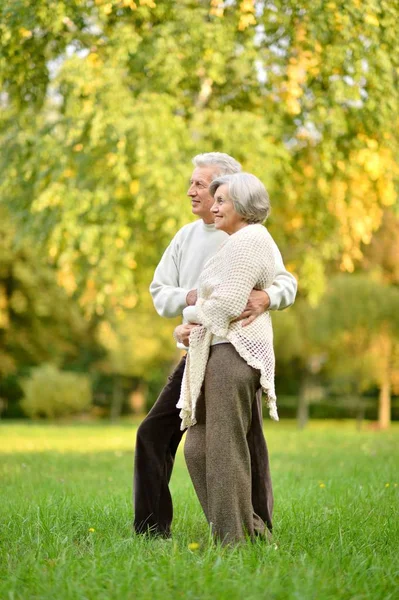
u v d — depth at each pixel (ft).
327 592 12.09
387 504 21.95
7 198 53.78
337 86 46.50
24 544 16.47
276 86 48.44
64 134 48.70
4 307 92.68
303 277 55.06
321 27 45.32
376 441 56.75
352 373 96.17
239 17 45.83
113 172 45.03
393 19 46.09
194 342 15.70
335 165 53.21
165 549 15.43
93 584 12.44
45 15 44.45
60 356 123.65
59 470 37.55
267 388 15.29
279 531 17.85
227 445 15.30
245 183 16.08
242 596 11.88
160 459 17.66
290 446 52.39
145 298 55.21
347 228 54.03
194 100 51.52
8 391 143.64
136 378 156.76
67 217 47.52
